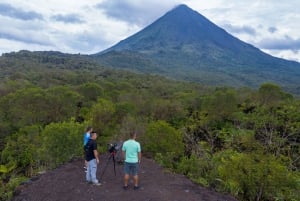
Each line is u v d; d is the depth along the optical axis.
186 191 11.41
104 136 24.42
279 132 30.84
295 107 37.03
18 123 38.59
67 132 20.05
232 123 39.66
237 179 15.77
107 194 10.78
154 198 10.49
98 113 25.89
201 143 26.41
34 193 11.12
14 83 61.25
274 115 35.03
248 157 16.50
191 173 17.08
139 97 43.84
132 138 11.18
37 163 25.55
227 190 14.84
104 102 27.89
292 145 29.12
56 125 20.56
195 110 44.03
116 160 14.97
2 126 37.97
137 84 87.50
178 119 40.34
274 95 45.16
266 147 26.02
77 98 45.19
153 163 15.45
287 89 157.50
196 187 12.12
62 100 41.50
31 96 40.19
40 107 39.91
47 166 21.30
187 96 51.72
